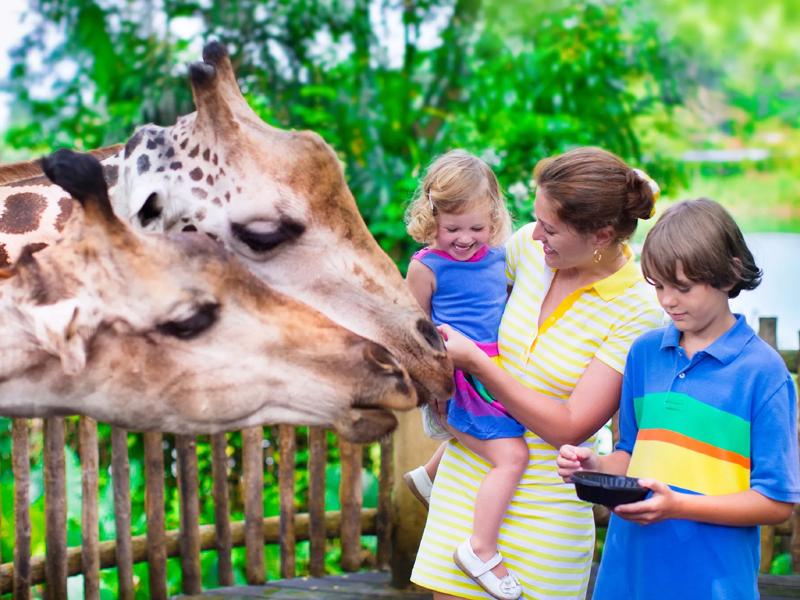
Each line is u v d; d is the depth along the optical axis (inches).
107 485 199.6
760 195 511.5
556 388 103.4
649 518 88.0
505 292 110.8
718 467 92.4
